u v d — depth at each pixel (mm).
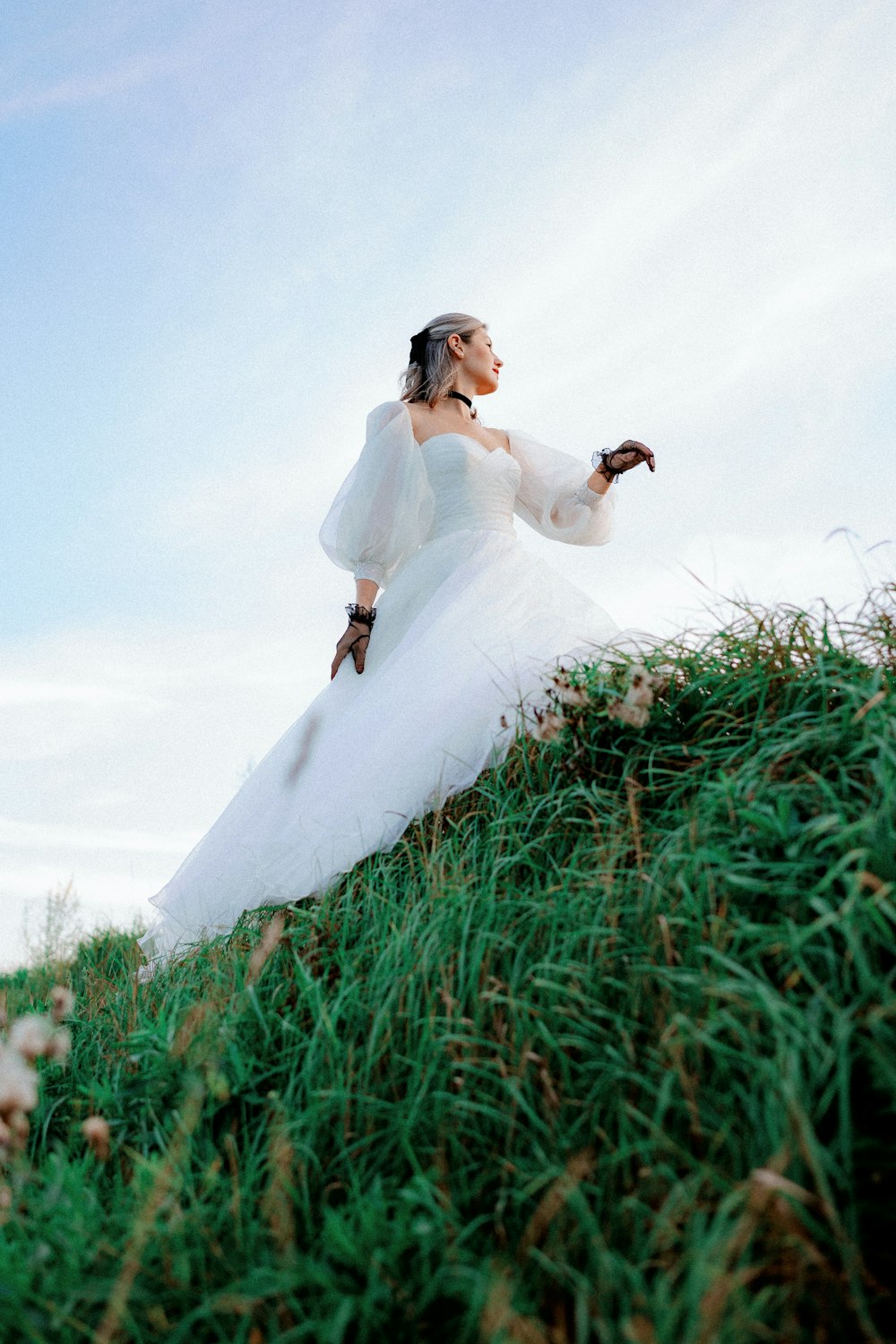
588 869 2209
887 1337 1241
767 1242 1318
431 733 2893
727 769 2277
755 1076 1494
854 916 1621
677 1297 1300
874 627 2447
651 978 1774
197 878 3111
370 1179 1681
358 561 3406
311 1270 1397
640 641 2990
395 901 2543
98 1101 2152
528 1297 1366
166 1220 1637
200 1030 2217
